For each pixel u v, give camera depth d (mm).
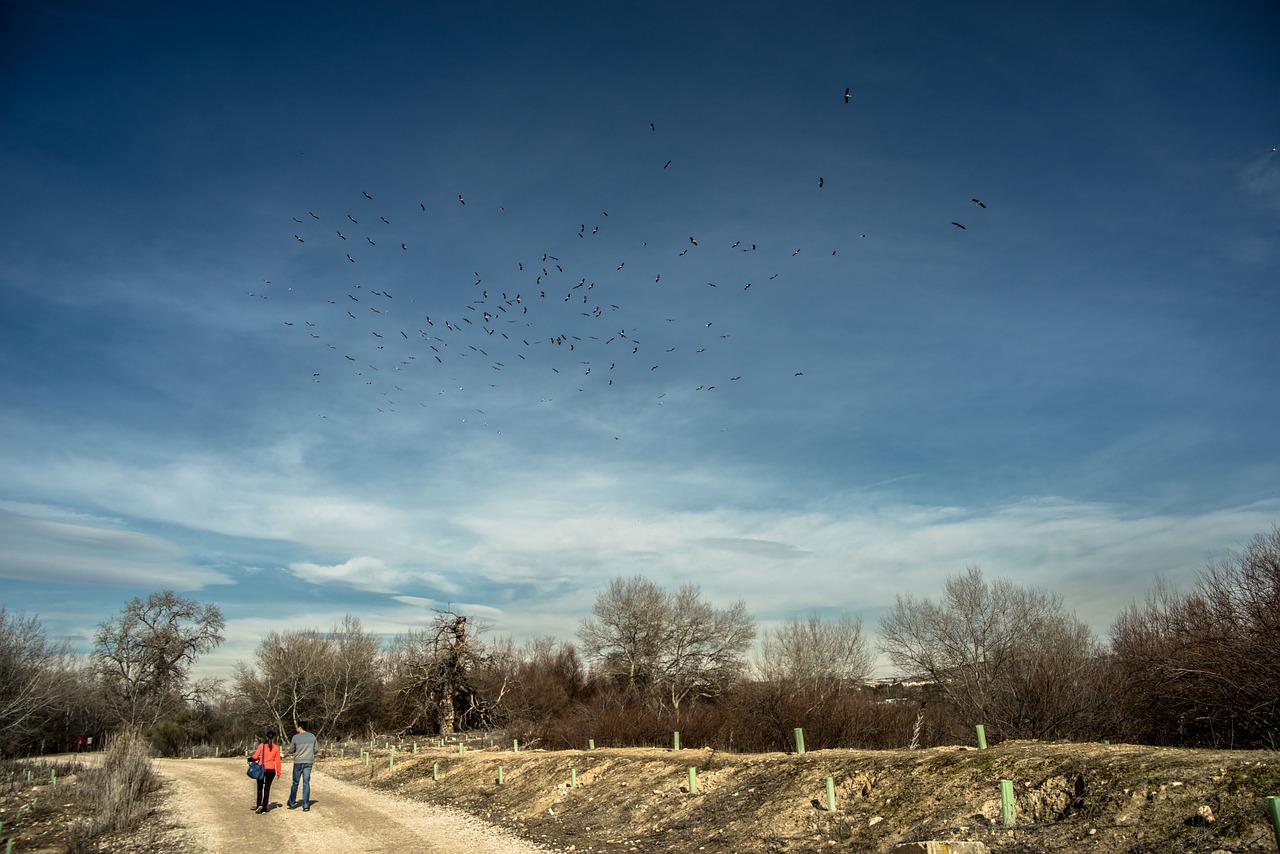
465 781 28734
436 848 17344
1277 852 8484
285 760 47312
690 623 61406
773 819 15750
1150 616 30578
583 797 22094
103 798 22812
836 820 14734
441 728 55156
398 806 24938
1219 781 10359
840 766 16844
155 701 68750
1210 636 18984
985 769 13867
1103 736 20891
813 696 27359
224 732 75875
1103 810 11102
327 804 25484
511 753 32812
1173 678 19094
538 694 58469
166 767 45094
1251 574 18797
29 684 45219
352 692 65188
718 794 18500
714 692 58688
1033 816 12062
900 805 14172
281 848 17625
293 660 64938
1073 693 21328
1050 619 39375
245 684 68625
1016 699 21969
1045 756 13477
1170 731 19953
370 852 16969
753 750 26562
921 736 24625
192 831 20484
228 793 29469
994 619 39906
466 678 56438
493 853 16719
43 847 20234
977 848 10977
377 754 45500
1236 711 17750
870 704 27375
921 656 42188
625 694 57719
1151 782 11078
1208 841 9305
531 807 22766
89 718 66750
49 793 29812
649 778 21578
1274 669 16922
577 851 16969
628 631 62531
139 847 18672
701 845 15930
